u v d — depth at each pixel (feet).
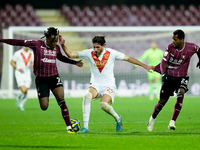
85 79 272.92
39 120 129.80
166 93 92.58
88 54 91.25
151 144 72.38
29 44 89.61
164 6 385.09
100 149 67.87
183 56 91.71
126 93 275.39
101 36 88.99
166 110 163.02
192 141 75.77
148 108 176.45
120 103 207.00
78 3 388.16
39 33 273.75
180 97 94.22
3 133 91.76
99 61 90.63
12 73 247.70
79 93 270.05
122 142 74.84
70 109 170.60
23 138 81.66
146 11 358.02
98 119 129.80
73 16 357.41
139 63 93.09
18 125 114.11
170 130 96.89
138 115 144.77
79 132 90.58
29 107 189.57
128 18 355.97
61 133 89.97
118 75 275.18
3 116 144.87
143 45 289.33
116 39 289.74
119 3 388.16
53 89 91.91
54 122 122.83
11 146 72.02
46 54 90.12
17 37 269.44
